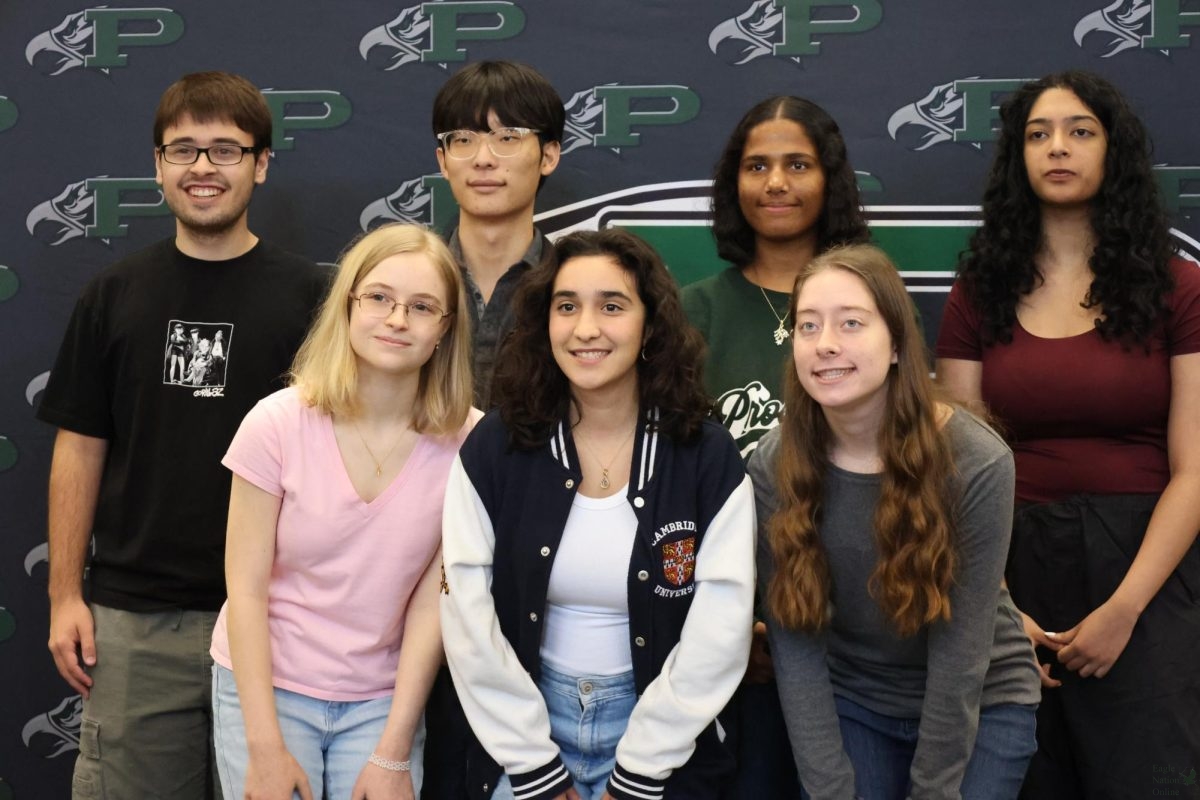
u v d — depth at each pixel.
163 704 2.44
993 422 2.25
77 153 2.99
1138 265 2.36
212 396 2.46
